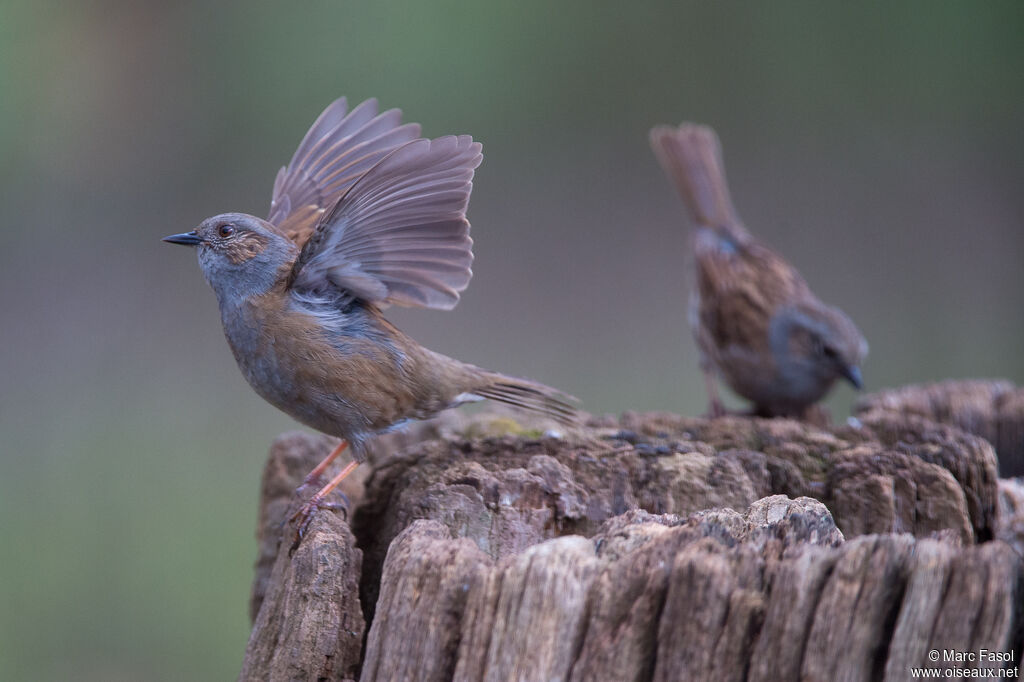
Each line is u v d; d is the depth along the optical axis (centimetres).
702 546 434
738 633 410
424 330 1669
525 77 1798
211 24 1770
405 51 1734
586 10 1828
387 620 470
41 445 1440
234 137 1759
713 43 1872
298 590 538
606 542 454
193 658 1145
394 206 619
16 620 1150
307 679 526
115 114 1753
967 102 1838
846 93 1864
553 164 1822
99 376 1574
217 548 1249
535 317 1725
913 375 1686
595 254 1788
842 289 1806
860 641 395
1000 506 657
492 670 436
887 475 614
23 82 1691
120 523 1287
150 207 1736
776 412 1129
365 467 757
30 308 1659
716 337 1124
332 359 662
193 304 1683
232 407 1516
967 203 1823
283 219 731
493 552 570
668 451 638
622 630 423
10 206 1688
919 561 395
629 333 1711
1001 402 824
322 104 1738
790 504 484
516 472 595
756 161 1869
